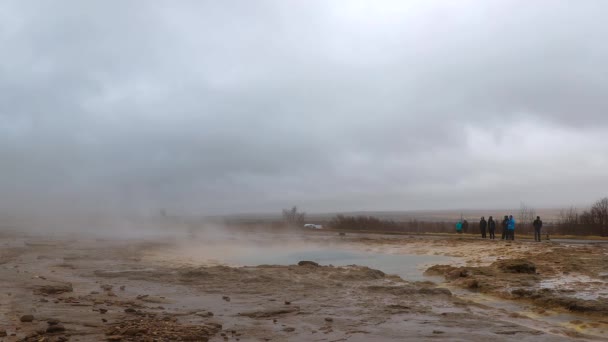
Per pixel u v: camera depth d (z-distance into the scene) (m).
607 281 12.08
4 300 8.85
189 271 13.59
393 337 6.77
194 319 7.78
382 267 17.27
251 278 12.60
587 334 7.34
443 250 23.56
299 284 11.88
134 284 11.77
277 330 7.15
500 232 41.44
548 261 16.27
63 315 7.57
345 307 9.07
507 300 10.34
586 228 37.78
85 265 15.85
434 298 10.20
